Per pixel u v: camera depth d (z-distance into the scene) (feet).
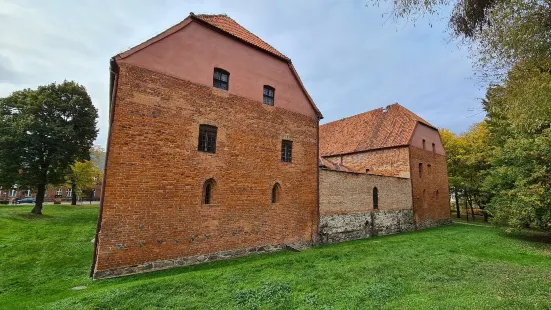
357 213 60.18
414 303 21.27
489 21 22.20
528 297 22.20
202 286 25.66
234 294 23.76
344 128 103.14
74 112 86.07
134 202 30.73
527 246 50.34
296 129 49.83
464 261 36.47
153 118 32.91
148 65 33.24
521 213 52.90
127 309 20.79
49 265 34.99
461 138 115.03
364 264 34.17
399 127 84.48
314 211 50.98
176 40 36.06
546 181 51.08
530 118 25.17
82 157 90.48
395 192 72.02
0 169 74.69
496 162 67.10
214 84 39.52
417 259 37.55
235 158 40.29
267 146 44.75
